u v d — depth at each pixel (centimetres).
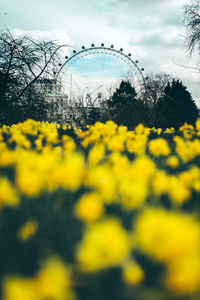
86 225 188
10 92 1572
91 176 230
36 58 1619
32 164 251
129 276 140
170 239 115
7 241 179
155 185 250
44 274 120
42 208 213
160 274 148
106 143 562
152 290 134
